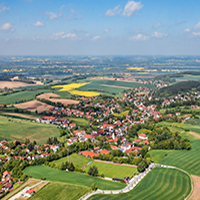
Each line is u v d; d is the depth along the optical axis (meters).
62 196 143.75
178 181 157.88
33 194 146.75
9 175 180.12
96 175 174.88
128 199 137.25
